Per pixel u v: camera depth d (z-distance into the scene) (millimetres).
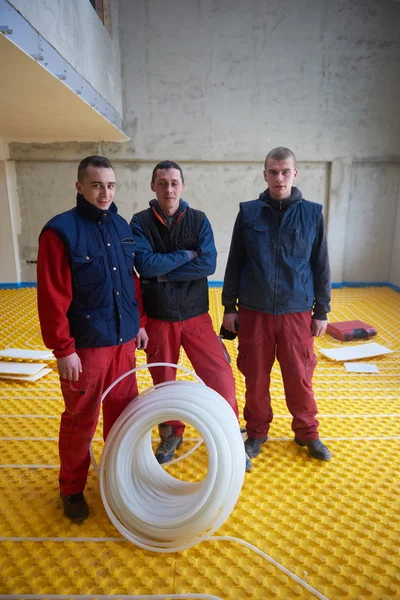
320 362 4203
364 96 6738
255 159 6895
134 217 2332
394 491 2305
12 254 7164
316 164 7078
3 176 6820
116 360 2031
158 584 1748
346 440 2803
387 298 6734
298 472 2463
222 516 1882
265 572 1806
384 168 7066
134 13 6344
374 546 1930
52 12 3174
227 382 2361
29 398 3383
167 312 2299
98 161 1825
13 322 5426
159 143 6828
